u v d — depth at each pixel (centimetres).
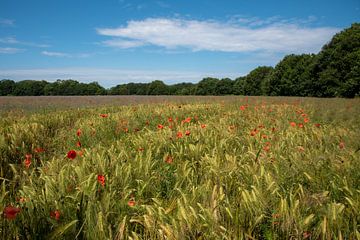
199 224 234
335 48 5206
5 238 218
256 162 409
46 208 248
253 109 1352
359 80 4588
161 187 348
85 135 661
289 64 6906
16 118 987
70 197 277
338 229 231
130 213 271
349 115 1070
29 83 7875
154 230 237
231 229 230
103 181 290
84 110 1492
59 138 655
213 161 391
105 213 253
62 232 211
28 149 540
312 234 235
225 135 599
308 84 5809
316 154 422
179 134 527
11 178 404
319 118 1003
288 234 229
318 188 322
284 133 644
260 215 248
